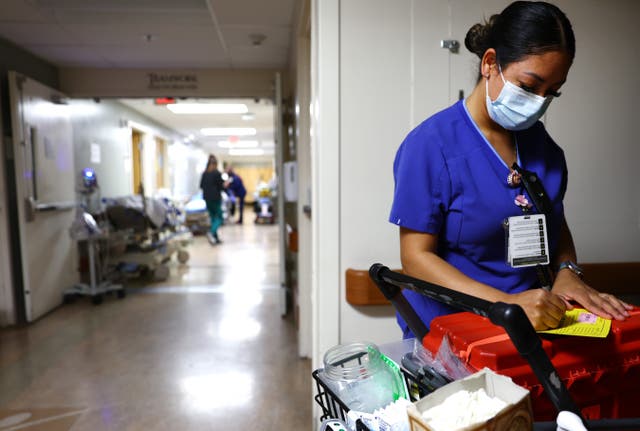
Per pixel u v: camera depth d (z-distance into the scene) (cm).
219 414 230
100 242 500
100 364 293
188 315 400
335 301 174
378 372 77
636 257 195
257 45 395
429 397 55
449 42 173
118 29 356
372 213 174
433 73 174
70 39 377
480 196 96
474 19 174
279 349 318
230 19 333
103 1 316
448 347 74
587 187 189
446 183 97
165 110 801
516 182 95
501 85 88
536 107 85
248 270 601
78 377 274
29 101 379
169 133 1083
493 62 91
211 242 844
